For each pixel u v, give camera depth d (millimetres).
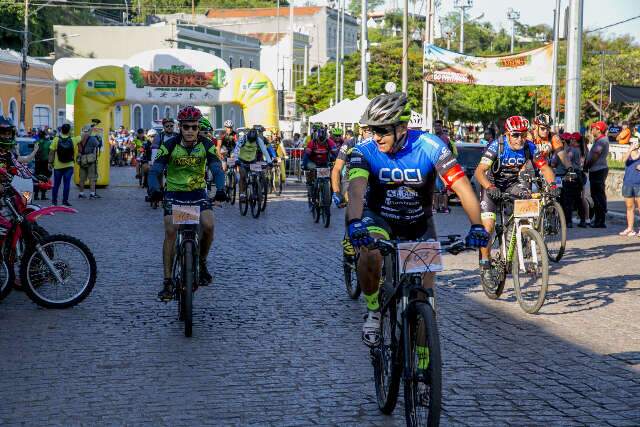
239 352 8102
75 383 7102
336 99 64875
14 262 10133
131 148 53375
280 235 17594
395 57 66000
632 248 15594
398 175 6191
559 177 18516
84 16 84625
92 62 48469
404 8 39250
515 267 10047
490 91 70562
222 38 84938
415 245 5645
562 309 10117
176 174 9477
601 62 60844
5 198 9898
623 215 20781
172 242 9297
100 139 30531
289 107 69688
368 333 6359
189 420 6191
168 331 8953
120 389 6934
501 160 10766
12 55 60719
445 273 12750
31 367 7582
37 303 9961
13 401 6621
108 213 22156
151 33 76812
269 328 9102
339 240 16766
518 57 29531
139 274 12453
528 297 9914
